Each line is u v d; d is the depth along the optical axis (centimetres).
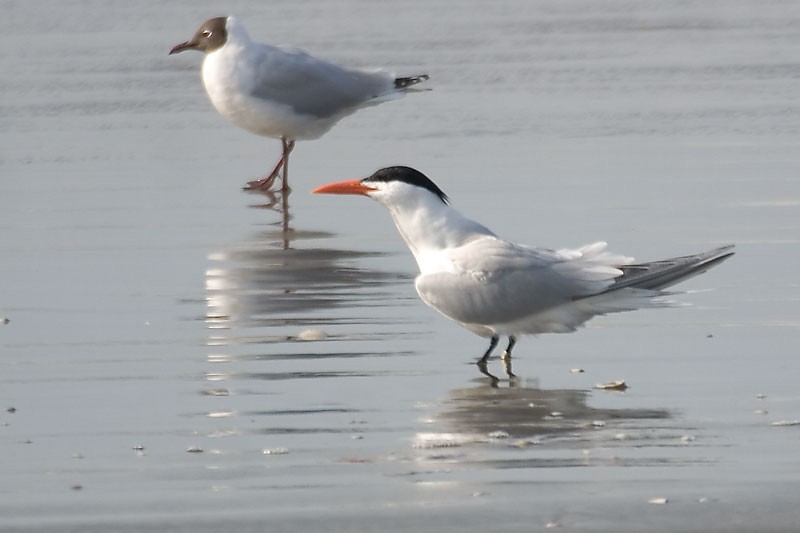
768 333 1248
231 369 1169
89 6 3334
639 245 1569
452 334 1272
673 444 973
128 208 1808
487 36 3012
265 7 3334
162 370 1168
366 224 1742
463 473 920
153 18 3192
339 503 870
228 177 1998
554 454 956
